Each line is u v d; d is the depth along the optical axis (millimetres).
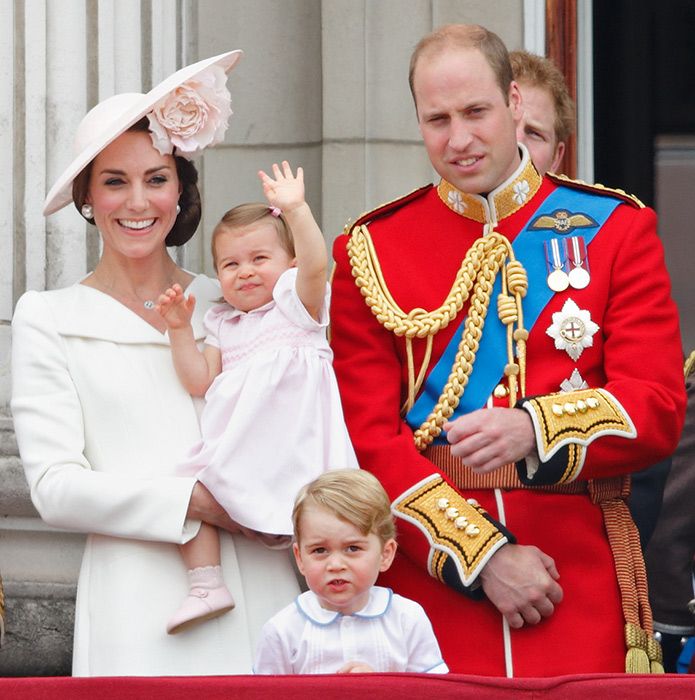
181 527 15406
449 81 15586
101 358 16016
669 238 28891
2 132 19562
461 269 15984
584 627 15281
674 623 18438
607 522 15695
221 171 21906
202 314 16547
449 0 21859
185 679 12078
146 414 15906
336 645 14352
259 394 15656
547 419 14930
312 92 22031
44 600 19438
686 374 18531
